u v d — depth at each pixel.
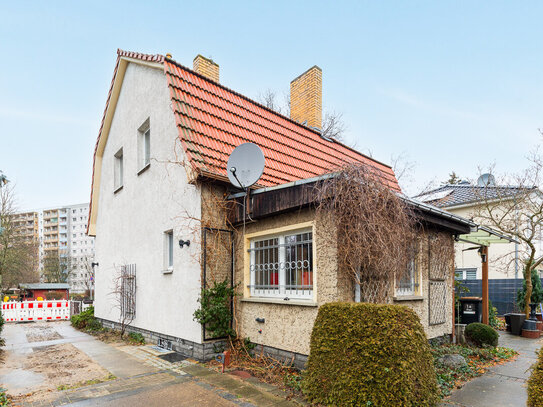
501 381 5.96
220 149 7.88
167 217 8.35
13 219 27.42
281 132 10.44
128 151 10.69
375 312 4.55
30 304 14.79
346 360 4.50
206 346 6.92
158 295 8.54
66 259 58.75
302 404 4.82
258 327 6.91
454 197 17.45
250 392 5.25
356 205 5.37
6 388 5.48
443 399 5.12
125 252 10.47
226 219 7.58
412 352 4.32
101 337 9.84
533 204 13.48
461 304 11.18
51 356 7.65
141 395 5.16
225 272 7.42
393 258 5.46
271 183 8.21
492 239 10.48
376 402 4.17
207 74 11.56
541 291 13.45
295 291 6.36
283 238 6.73
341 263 5.64
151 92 9.41
